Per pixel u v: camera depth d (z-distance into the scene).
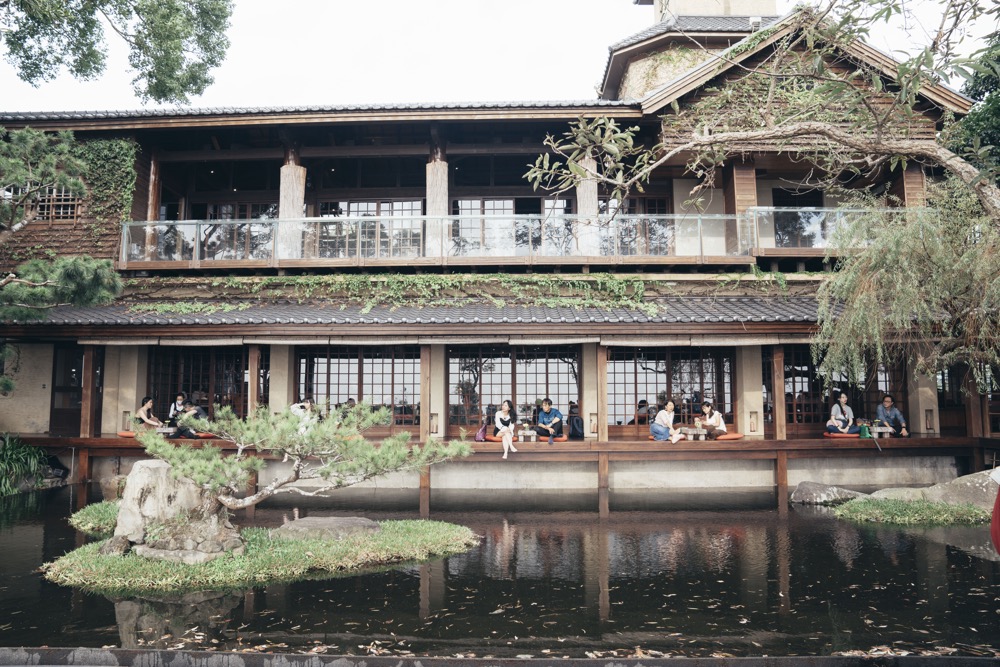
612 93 21.03
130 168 14.95
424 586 6.38
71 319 12.28
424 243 14.55
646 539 8.47
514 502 11.12
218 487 6.72
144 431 7.00
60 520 9.36
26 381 14.40
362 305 13.98
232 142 16.28
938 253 8.70
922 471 12.66
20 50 17.47
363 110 14.47
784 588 6.32
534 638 4.98
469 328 12.02
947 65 4.05
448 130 15.55
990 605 5.78
